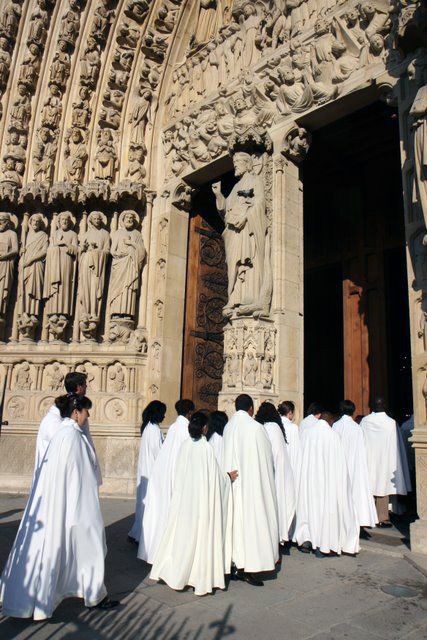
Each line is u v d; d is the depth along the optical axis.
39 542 3.74
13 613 3.62
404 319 11.84
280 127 9.08
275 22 9.57
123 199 11.31
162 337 10.44
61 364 10.74
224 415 5.48
